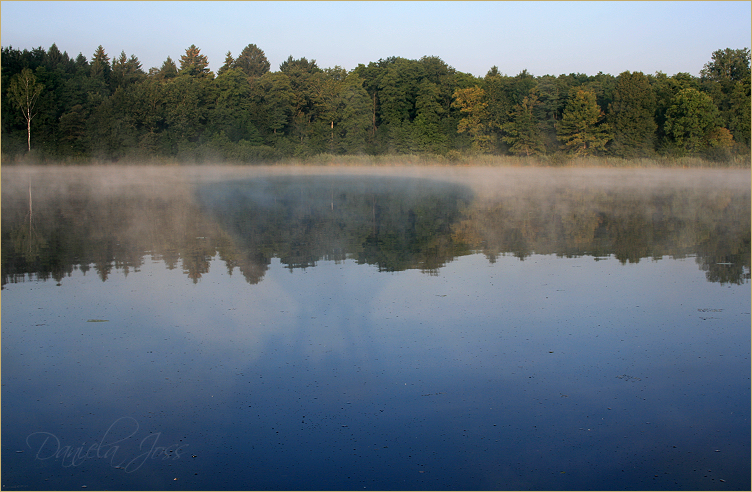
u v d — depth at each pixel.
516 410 5.60
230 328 7.78
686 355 6.83
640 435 5.18
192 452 4.96
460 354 6.89
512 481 4.56
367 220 18.77
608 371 6.42
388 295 9.38
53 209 21.83
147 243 14.07
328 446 5.03
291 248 13.49
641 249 13.43
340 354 6.89
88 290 9.66
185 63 83.62
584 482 4.55
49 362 6.68
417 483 4.53
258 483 4.56
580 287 9.87
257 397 5.85
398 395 5.88
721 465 4.74
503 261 12.10
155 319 8.16
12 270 11.12
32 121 57.09
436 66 78.38
